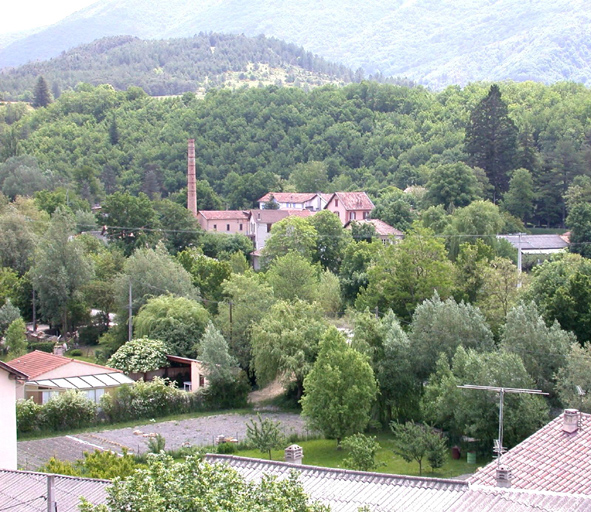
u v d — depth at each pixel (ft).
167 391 199.31
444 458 143.64
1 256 310.86
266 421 157.79
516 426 142.92
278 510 58.59
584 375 144.97
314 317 217.15
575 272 203.10
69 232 289.53
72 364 200.64
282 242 357.82
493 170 483.10
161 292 260.83
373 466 139.85
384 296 237.86
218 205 577.84
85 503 57.88
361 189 618.03
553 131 581.94
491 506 71.41
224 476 61.77
